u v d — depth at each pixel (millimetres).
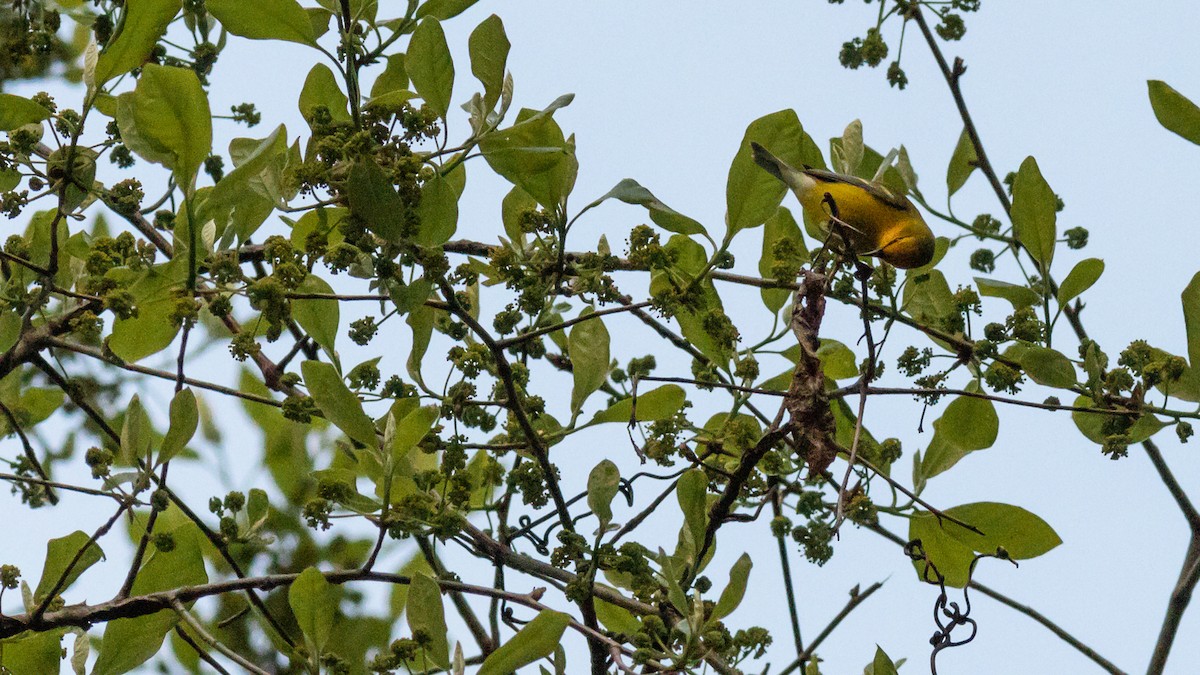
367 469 7914
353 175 6695
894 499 8992
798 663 9258
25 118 7602
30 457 9766
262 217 7105
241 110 10008
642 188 7812
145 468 7629
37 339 8109
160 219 9766
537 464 8312
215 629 9711
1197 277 8367
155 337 7441
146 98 6406
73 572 7648
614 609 8664
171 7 6785
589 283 7805
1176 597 10141
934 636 7941
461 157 7301
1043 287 9164
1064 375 8336
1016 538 8781
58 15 9219
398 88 8586
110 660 7590
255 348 7332
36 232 8992
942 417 9172
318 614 7020
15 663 7840
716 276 8820
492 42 7250
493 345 7453
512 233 8531
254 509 8219
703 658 7082
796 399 7473
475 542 8367
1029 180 8742
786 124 8000
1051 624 10117
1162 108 8852
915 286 9250
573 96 7258
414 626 6965
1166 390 8352
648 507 8484
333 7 7508
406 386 8125
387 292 8234
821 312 7625
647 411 8562
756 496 8898
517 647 6441
